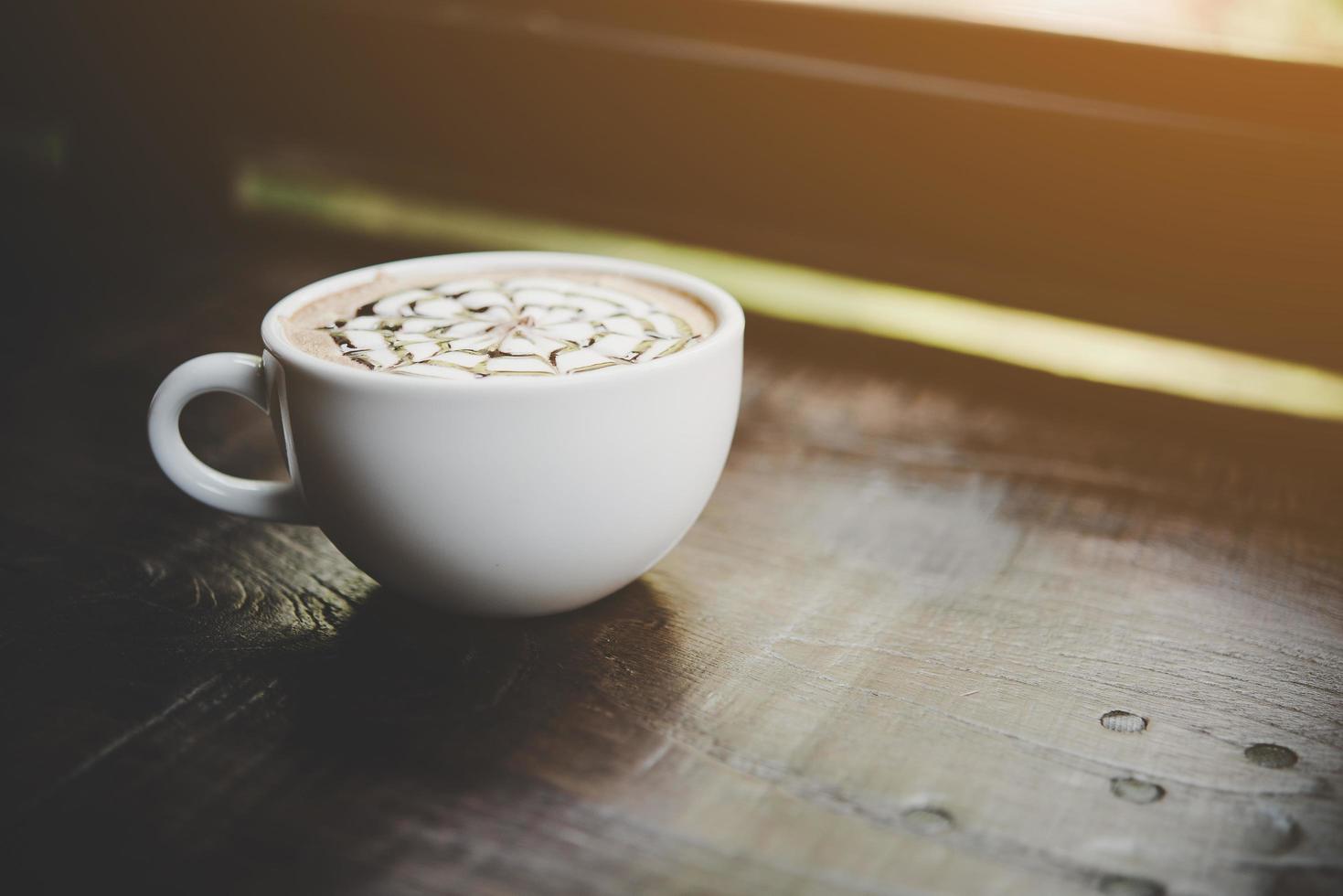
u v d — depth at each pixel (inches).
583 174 29.2
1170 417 22.8
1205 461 21.6
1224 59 23.5
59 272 27.4
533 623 18.1
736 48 26.8
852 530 19.8
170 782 15.9
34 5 32.6
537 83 28.8
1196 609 18.4
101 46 32.4
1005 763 16.2
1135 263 24.8
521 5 28.7
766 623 18.1
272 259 28.0
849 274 26.4
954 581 18.9
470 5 29.2
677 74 27.3
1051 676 17.3
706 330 18.0
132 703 16.9
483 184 30.3
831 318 25.5
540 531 16.8
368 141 31.4
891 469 21.3
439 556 17.0
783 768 16.1
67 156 33.4
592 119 28.5
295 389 16.9
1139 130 24.2
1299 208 23.5
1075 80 24.5
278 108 31.9
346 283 18.8
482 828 15.4
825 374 23.9
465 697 16.9
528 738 16.4
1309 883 14.9
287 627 18.0
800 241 27.3
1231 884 14.9
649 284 19.1
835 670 17.3
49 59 32.9
